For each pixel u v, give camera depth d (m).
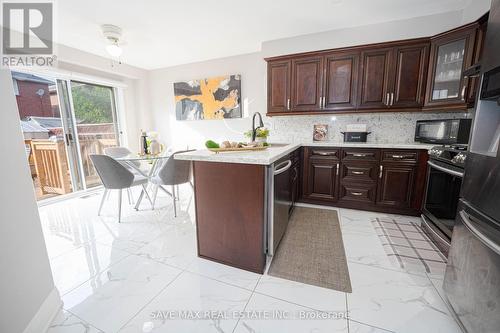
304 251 1.92
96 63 3.65
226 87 3.97
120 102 4.34
